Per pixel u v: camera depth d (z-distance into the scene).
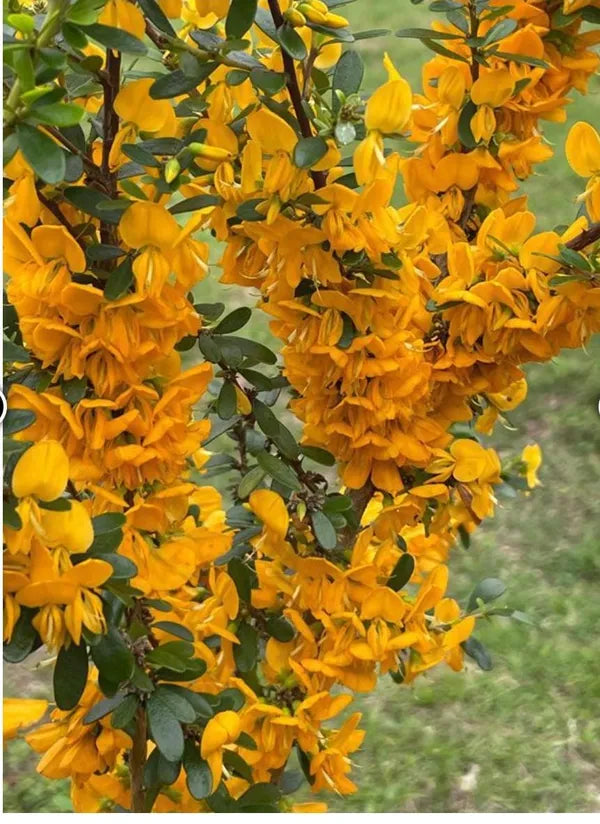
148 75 0.37
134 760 0.38
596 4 0.39
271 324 0.37
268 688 0.40
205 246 0.34
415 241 0.34
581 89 0.42
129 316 0.31
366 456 0.38
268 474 0.37
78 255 0.31
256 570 0.40
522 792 0.69
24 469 0.28
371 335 0.34
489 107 0.39
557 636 0.81
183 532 0.37
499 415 0.46
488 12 0.39
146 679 0.32
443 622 0.43
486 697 0.76
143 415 0.32
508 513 0.95
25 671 0.77
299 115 0.34
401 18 1.83
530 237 0.38
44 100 0.27
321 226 0.34
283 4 0.36
